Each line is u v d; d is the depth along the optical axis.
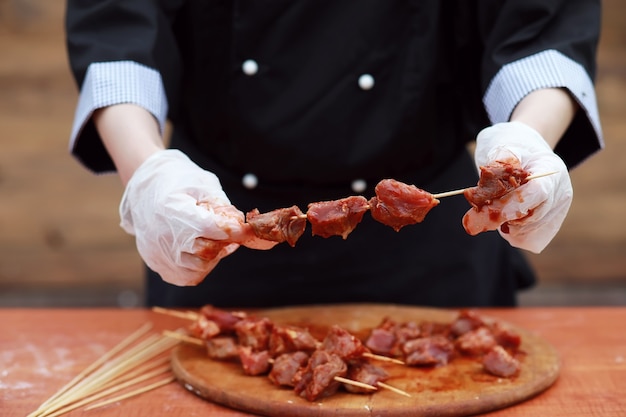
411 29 1.08
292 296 1.17
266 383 0.88
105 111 0.97
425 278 1.17
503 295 1.27
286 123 1.10
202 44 1.10
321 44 1.08
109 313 1.16
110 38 1.03
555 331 1.07
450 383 0.87
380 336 0.96
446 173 1.18
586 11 1.03
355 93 1.09
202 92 1.13
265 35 1.08
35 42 1.96
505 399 0.84
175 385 0.91
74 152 1.04
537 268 2.05
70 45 1.03
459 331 1.00
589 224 2.03
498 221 0.82
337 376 0.84
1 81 1.96
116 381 0.92
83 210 2.01
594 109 0.99
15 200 2.00
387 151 1.11
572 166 1.05
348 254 1.16
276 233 0.82
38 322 1.12
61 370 0.95
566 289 2.04
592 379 0.91
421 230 1.17
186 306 1.20
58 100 1.97
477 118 1.18
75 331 1.09
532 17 1.01
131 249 2.02
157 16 1.05
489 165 0.81
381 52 1.09
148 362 0.98
